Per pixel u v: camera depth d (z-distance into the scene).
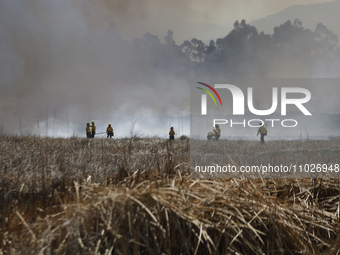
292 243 2.81
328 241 2.91
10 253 2.23
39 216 2.70
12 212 2.91
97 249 2.23
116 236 2.36
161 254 2.41
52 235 2.37
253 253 2.67
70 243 2.27
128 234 2.49
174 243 2.55
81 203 2.66
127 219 2.54
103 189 2.94
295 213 3.04
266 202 3.05
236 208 2.77
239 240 2.72
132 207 2.57
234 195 3.02
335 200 3.57
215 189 3.11
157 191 2.71
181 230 2.57
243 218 2.71
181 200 2.75
